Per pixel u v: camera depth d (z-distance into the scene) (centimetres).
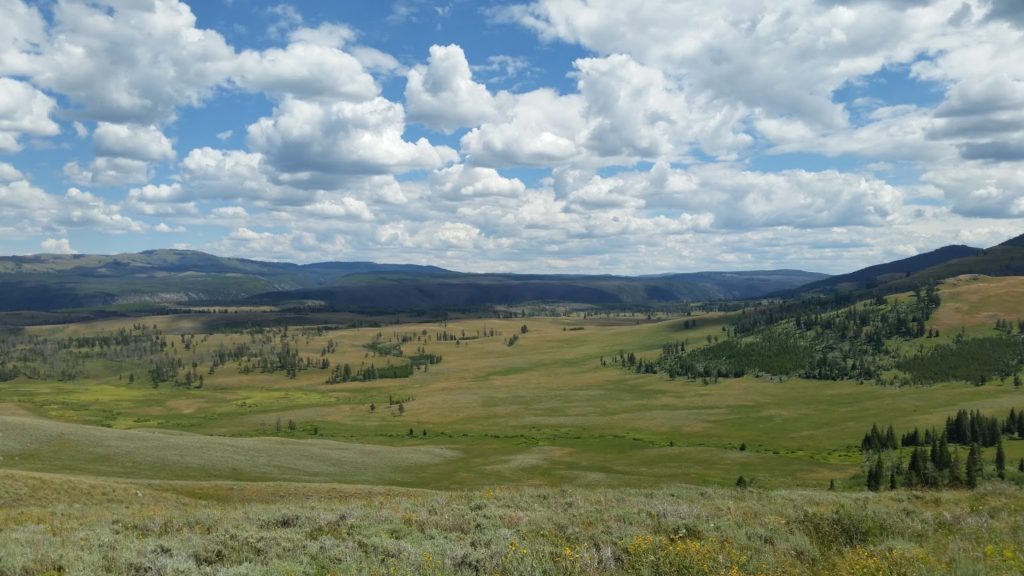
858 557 1375
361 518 1933
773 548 1566
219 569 1291
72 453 9756
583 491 3008
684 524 1797
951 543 1553
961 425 17575
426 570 1297
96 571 1312
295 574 1280
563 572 1304
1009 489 2959
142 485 4953
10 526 2003
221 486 5094
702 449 17975
